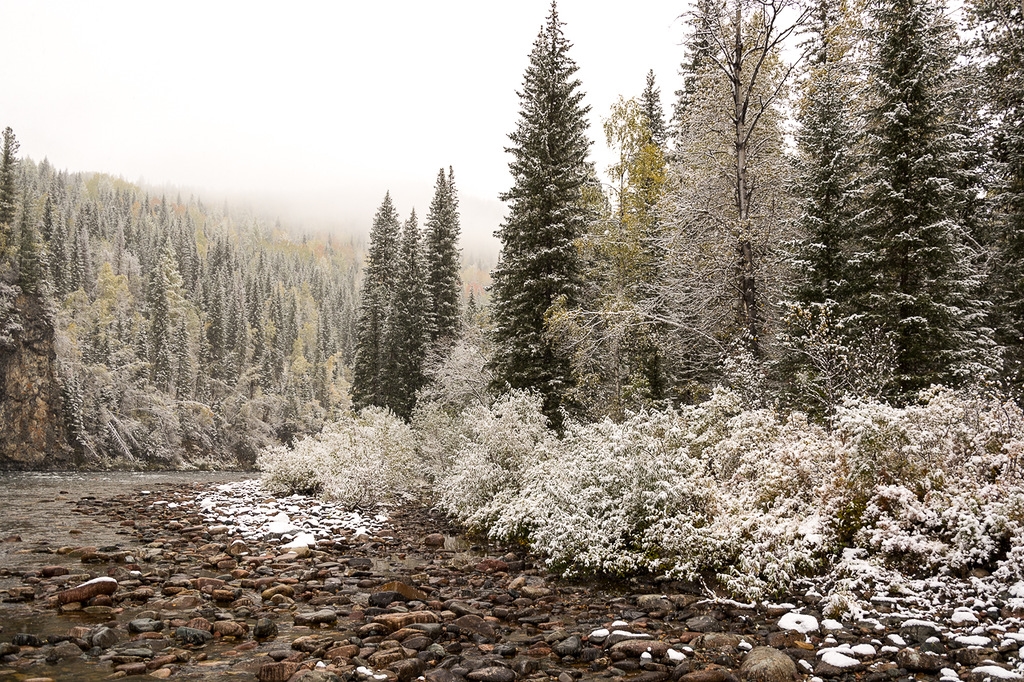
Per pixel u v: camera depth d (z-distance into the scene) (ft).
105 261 328.90
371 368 134.00
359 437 65.92
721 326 55.26
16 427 159.84
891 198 46.93
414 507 56.44
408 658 18.03
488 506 40.42
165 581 27.35
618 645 18.52
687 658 17.70
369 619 22.26
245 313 292.61
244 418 239.30
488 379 83.71
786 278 52.54
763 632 19.81
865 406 28.50
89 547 33.55
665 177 64.18
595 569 27.12
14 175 177.88
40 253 184.34
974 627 18.60
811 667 16.47
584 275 68.13
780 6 47.47
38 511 53.21
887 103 48.16
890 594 22.11
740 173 51.31
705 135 57.00
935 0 48.03
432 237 123.03
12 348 162.20
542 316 64.95
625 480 28.25
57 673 16.52
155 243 390.21
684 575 25.31
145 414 200.75
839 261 50.16
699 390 56.03
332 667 17.19
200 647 19.20
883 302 45.88
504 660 18.10
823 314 40.45
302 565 31.37
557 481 32.48
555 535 29.30
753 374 43.52
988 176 52.24
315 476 66.59
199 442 217.97
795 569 24.09
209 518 48.06
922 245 45.75
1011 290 50.67
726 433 34.24
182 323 252.21
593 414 56.90
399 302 122.01
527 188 69.00
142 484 90.53
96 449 176.55
